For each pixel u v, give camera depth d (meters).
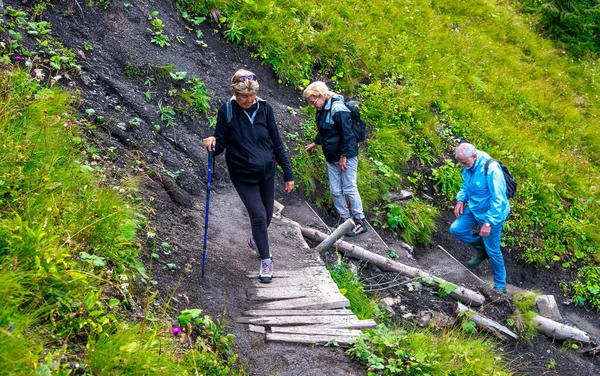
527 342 7.14
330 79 10.10
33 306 3.68
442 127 10.62
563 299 9.15
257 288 5.57
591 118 14.09
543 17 16.53
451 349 5.49
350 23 11.41
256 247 5.89
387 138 9.49
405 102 10.34
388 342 4.93
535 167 11.02
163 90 7.79
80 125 6.21
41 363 3.34
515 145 11.34
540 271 9.43
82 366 3.56
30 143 4.96
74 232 4.42
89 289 4.08
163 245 5.47
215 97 8.28
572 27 16.47
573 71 15.49
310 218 7.64
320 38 10.33
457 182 9.61
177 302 4.89
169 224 5.97
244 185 5.46
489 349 6.23
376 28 11.92
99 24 7.86
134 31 8.18
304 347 4.87
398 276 7.17
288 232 6.83
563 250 9.72
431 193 9.55
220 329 4.74
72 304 3.90
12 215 4.30
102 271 4.28
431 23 13.46
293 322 5.09
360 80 10.56
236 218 6.73
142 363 3.70
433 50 12.59
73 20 7.62
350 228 6.84
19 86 5.68
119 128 6.73
